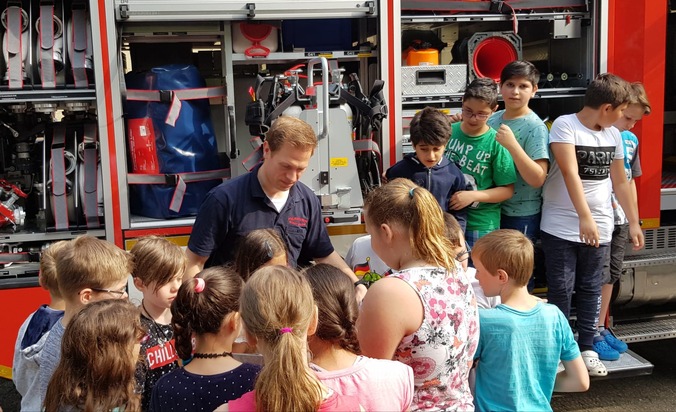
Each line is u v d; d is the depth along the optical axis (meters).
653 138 4.34
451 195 3.72
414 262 2.10
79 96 3.72
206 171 3.97
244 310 1.77
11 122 4.25
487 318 2.43
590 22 4.28
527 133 3.84
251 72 4.56
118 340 1.98
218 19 3.74
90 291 2.40
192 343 2.15
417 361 2.01
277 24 4.02
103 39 3.64
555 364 2.46
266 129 3.61
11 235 3.78
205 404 1.96
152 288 2.54
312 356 1.89
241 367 2.04
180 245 3.84
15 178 4.18
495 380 2.42
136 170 3.91
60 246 2.73
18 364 2.48
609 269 4.05
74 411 1.98
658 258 4.41
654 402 4.22
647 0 4.23
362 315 2.03
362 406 1.80
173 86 3.88
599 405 4.20
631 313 4.71
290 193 3.05
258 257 2.55
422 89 4.15
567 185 3.73
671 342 5.25
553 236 3.87
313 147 2.86
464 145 3.89
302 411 1.66
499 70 4.41
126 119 3.90
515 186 3.98
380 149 4.02
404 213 2.07
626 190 4.00
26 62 3.73
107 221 3.75
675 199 4.51
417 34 4.62
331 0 3.85
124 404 2.00
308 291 1.79
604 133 3.84
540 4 4.22
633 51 4.27
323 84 3.59
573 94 4.32
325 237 3.19
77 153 3.88
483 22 4.62
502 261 2.47
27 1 3.86
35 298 3.70
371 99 3.79
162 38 3.95
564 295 3.90
